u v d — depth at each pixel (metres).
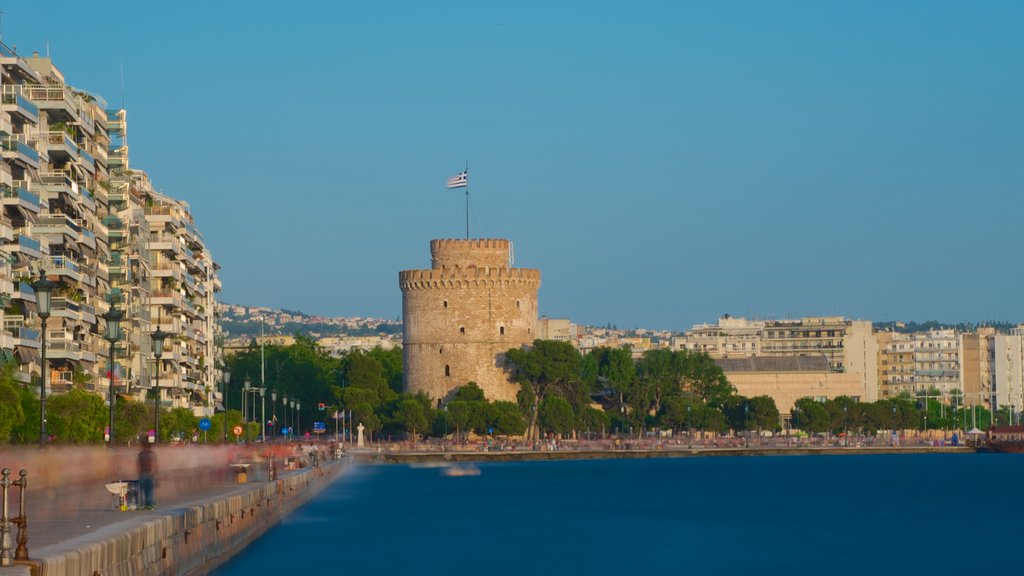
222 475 191.50
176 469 187.25
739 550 191.00
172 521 100.69
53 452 139.25
